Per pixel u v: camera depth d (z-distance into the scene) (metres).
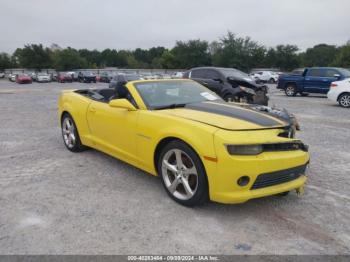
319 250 2.77
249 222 3.22
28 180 4.29
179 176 3.54
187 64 64.88
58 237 2.91
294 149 3.48
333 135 7.19
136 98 4.20
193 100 4.48
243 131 3.24
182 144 3.40
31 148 5.91
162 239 2.89
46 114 10.44
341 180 4.40
